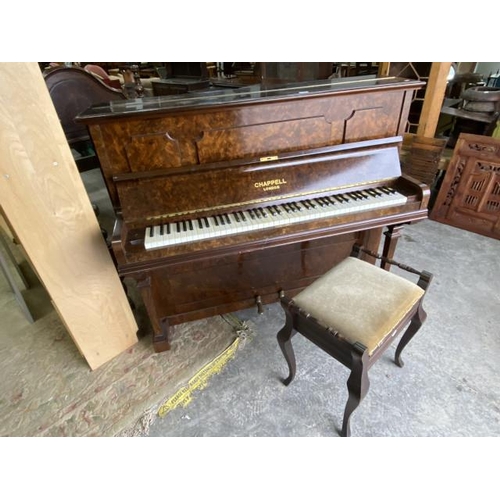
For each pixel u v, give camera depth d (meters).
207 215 1.47
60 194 1.31
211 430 1.40
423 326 1.83
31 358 1.78
